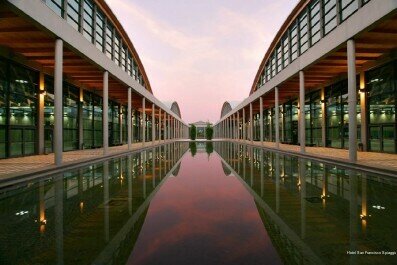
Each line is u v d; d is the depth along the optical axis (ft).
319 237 13.70
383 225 15.39
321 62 56.85
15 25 36.27
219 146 117.60
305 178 31.27
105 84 59.93
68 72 63.52
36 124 59.06
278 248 12.42
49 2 47.03
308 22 70.79
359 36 39.58
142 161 52.34
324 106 82.48
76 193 24.09
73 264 11.01
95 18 69.26
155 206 19.76
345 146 71.67
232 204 20.21
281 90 90.27
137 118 146.20
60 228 15.28
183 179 31.45
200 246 12.72
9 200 21.65
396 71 52.39
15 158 50.42
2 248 12.67
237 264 10.94
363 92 62.28
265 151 77.71
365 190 24.43
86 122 81.71
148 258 11.50
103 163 48.57
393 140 53.67
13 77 51.60
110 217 17.21
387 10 32.07
